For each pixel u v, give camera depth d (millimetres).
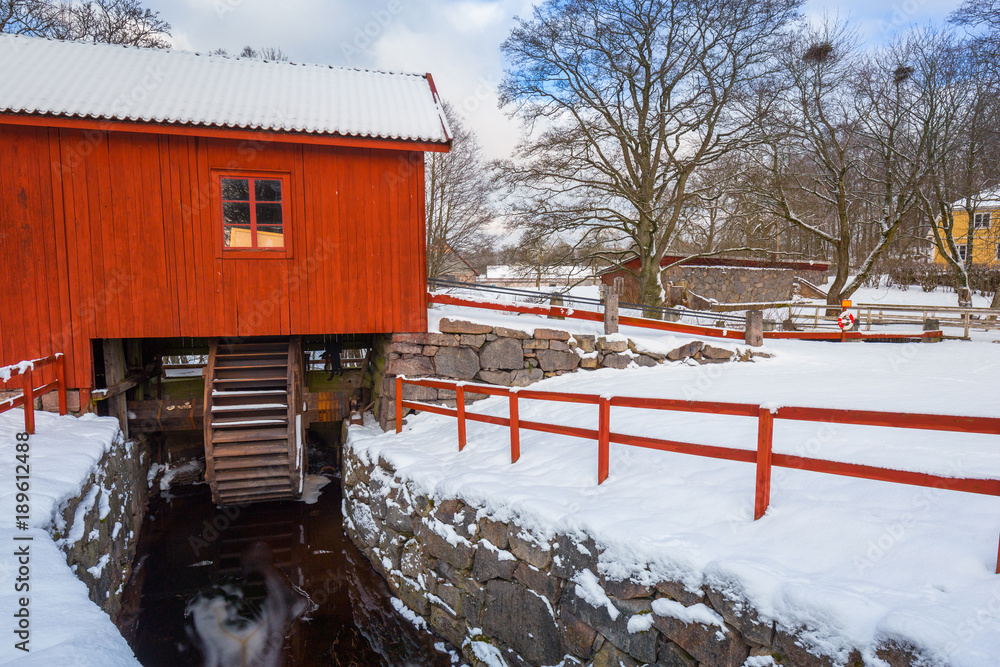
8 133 7656
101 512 6344
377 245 9094
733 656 3654
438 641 6531
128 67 9078
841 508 4031
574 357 10383
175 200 8258
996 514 3652
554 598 5078
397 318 9273
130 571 7727
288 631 6949
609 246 17719
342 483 10117
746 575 3621
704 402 4523
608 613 4492
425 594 6832
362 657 6527
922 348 13398
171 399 9352
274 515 9719
